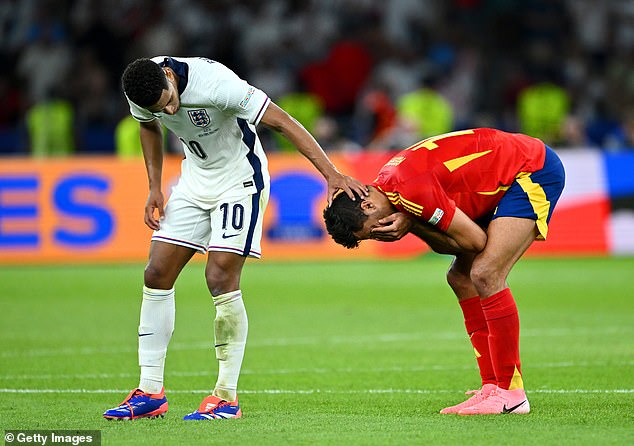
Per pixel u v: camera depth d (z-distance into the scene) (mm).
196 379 26906
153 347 21219
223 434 18906
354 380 26406
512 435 18484
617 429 19078
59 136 74812
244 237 21141
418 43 85188
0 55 83000
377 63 82312
